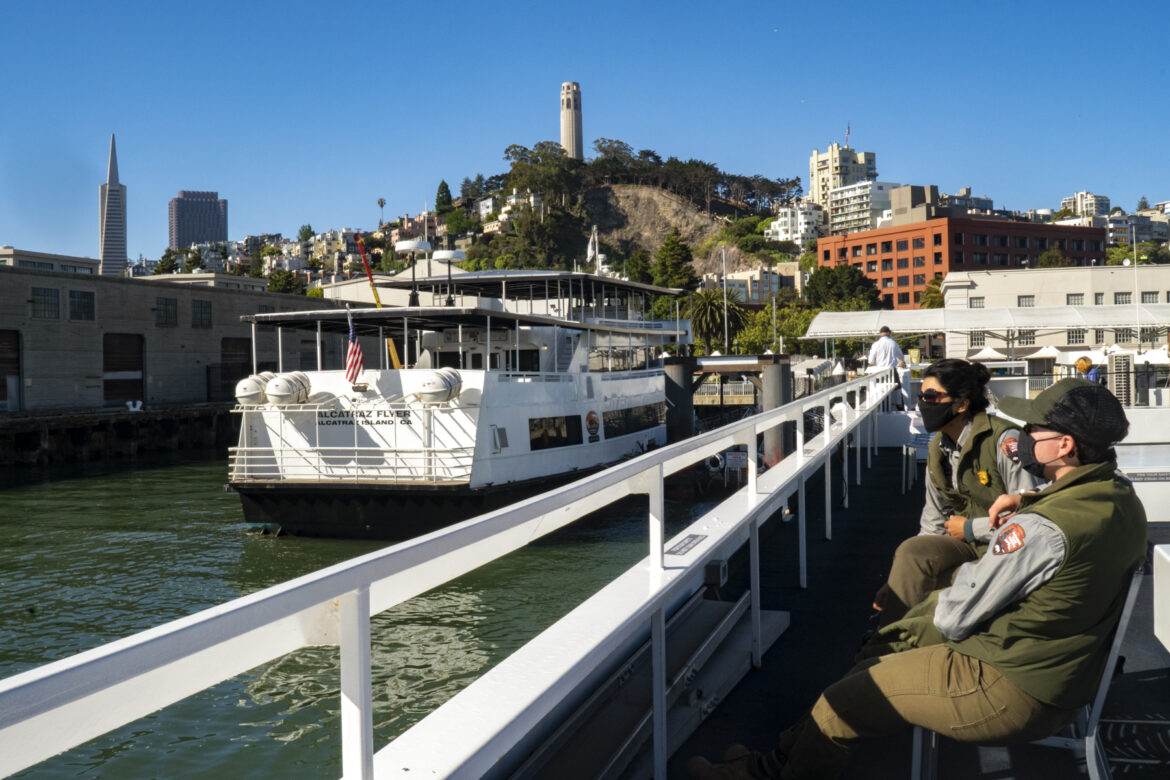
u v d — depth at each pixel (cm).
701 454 331
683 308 9694
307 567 1524
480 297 2666
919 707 214
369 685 136
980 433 294
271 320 1755
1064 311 2395
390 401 1659
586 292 2630
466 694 180
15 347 3947
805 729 239
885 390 1297
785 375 1955
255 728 788
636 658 357
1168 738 267
